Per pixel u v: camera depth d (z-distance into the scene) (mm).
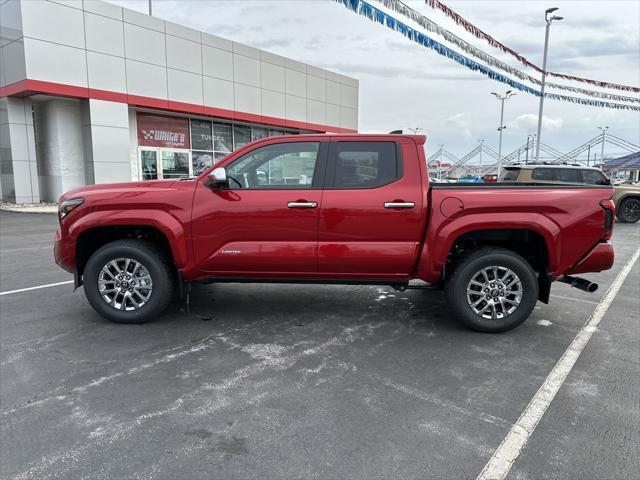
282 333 4516
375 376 3590
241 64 21344
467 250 4617
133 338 4340
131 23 17281
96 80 16531
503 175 13852
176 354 3977
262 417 2982
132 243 4590
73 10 15773
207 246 4516
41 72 15211
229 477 2402
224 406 3115
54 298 5633
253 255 4496
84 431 2807
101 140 16922
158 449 2635
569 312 5293
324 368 3727
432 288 4711
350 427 2877
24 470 2441
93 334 4430
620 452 2627
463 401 3209
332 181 4492
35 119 17641
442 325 4797
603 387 3418
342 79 27000
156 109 18812
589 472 2451
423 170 4461
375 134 4547
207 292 6012
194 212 4480
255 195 4477
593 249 4438
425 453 2615
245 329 4617
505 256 4410
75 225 4535
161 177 19969
